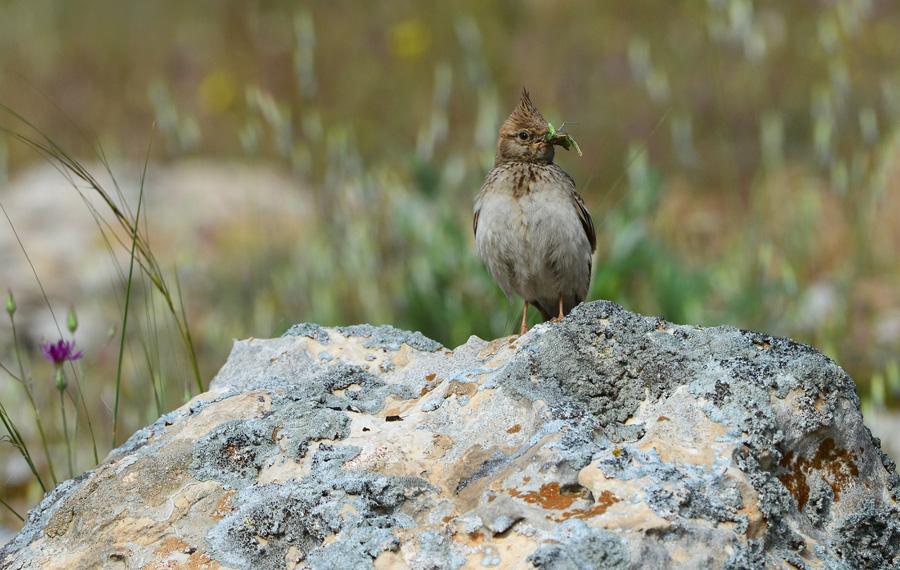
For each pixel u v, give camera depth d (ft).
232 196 55.88
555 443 14.83
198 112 65.77
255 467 16.30
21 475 30.45
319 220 44.32
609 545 13.04
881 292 42.91
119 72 69.67
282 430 16.74
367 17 72.49
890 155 42.52
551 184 25.68
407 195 39.78
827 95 42.75
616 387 16.25
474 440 16.03
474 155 52.70
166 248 50.98
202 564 14.87
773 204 47.70
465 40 45.06
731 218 51.72
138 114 66.18
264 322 37.63
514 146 26.45
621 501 13.84
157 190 57.52
